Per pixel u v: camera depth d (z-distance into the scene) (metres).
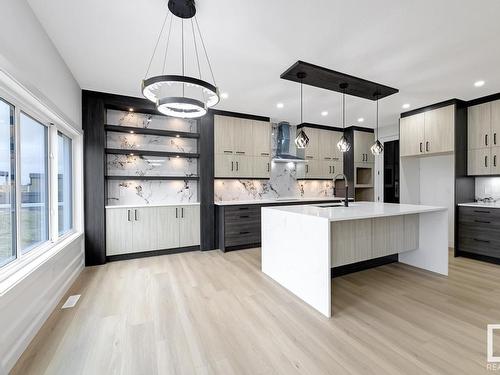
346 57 2.64
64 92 2.70
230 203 4.36
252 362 1.60
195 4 1.85
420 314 2.17
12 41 1.63
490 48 2.45
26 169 2.23
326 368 1.54
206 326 2.00
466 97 3.85
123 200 4.06
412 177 4.93
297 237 2.54
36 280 1.93
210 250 4.36
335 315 2.17
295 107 4.34
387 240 3.04
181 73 2.98
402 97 3.82
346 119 5.16
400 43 2.38
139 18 2.01
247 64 2.78
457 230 3.96
